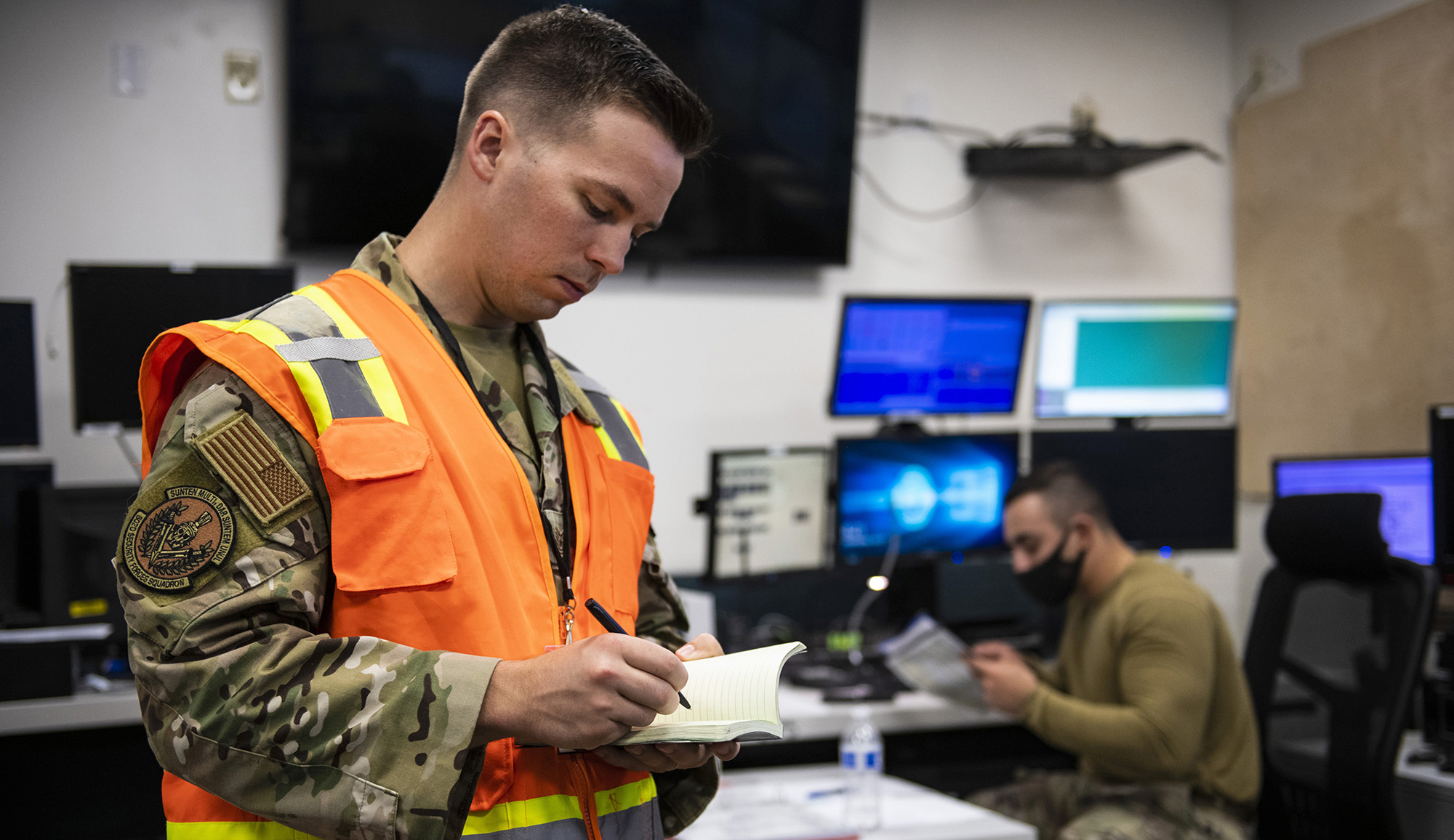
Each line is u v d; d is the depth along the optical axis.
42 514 2.59
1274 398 3.92
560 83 0.88
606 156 0.88
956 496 3.22
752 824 1.86
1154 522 3.34
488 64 0.92
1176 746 2.23
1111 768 2.36
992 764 3.18
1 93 2.97
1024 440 3.59
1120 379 3.49
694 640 1.02
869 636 3.34
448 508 0.81
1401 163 3.41
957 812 2.01
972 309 3.37
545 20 0.92
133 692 2.49
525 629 0.83
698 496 3.49
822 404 3.66
